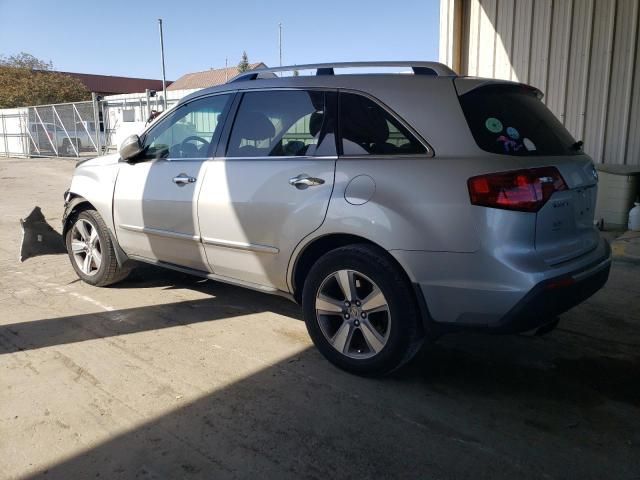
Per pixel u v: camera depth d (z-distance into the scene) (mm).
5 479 2615
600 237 3814
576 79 8742
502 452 2836
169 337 4262
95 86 70375
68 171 18547
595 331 4402
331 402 3307
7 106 42219
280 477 2645
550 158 3305
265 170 3893
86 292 5383
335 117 3650
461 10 9891
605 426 3072
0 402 3293
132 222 4914
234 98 4266
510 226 3008
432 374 3670
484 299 3051
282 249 3793
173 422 3094
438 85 3367
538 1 8961
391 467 2715
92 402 3301
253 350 4023
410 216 3184
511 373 3695
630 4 8047
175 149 4660
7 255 6965
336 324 3717
